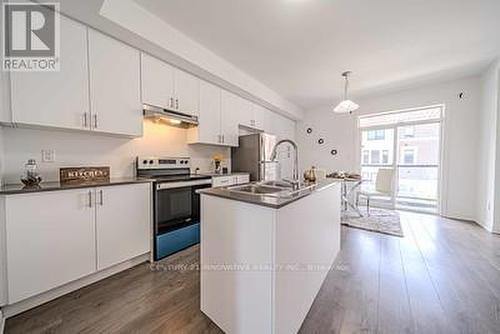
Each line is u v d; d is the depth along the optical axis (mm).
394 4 2012
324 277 1980
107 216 1952
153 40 2207
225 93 3609
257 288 1189
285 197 1300
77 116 1911
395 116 4789
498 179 3186
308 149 5922
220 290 1404
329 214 2143
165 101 2637
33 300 1572
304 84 4109
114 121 2168
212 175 3123
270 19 2238
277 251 1128
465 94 3891
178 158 3141
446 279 1965
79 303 1627
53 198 1627
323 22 2279
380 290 1804
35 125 1736
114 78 2158
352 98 4988
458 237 3039
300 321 1416
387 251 2588
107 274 2016
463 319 1460
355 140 5230
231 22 2295
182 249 2625
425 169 4840
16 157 1857
